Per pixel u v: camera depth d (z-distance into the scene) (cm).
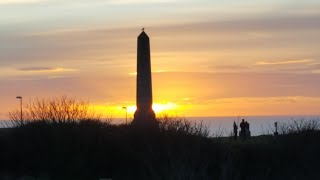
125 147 3189
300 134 3112
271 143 3150
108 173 3175
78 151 3253
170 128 3073
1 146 3350
